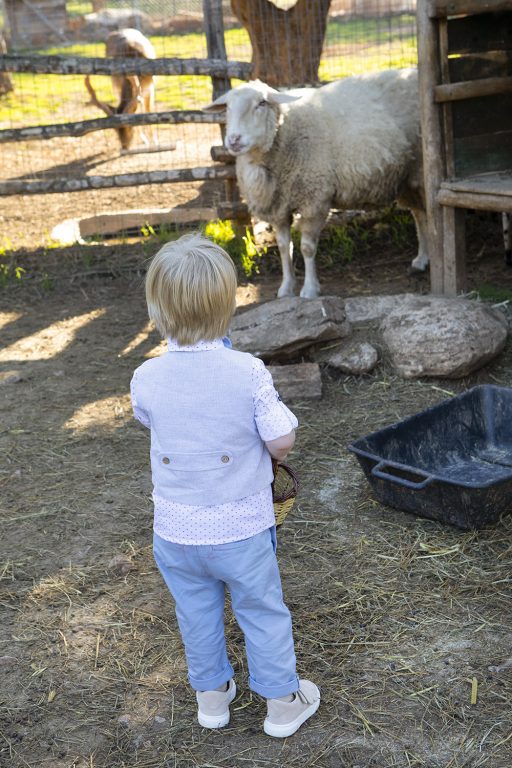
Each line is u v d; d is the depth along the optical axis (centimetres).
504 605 315
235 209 767
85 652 307
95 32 1862
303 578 339
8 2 1823
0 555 371
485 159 601
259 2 909
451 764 247
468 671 283
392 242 759
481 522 357
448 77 572
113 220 847
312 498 399
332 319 529
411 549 352
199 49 1614
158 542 245
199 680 260
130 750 262
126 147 1088
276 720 260
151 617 323
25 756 261
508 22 588
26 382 554
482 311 518
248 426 232
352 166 608
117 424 489
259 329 531
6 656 306
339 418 474
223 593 256
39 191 765
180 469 232
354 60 1395
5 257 789
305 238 629
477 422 432
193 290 224
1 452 464
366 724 264
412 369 500
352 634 305
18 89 1606
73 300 699
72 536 383
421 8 556
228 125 580
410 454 409
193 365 231
